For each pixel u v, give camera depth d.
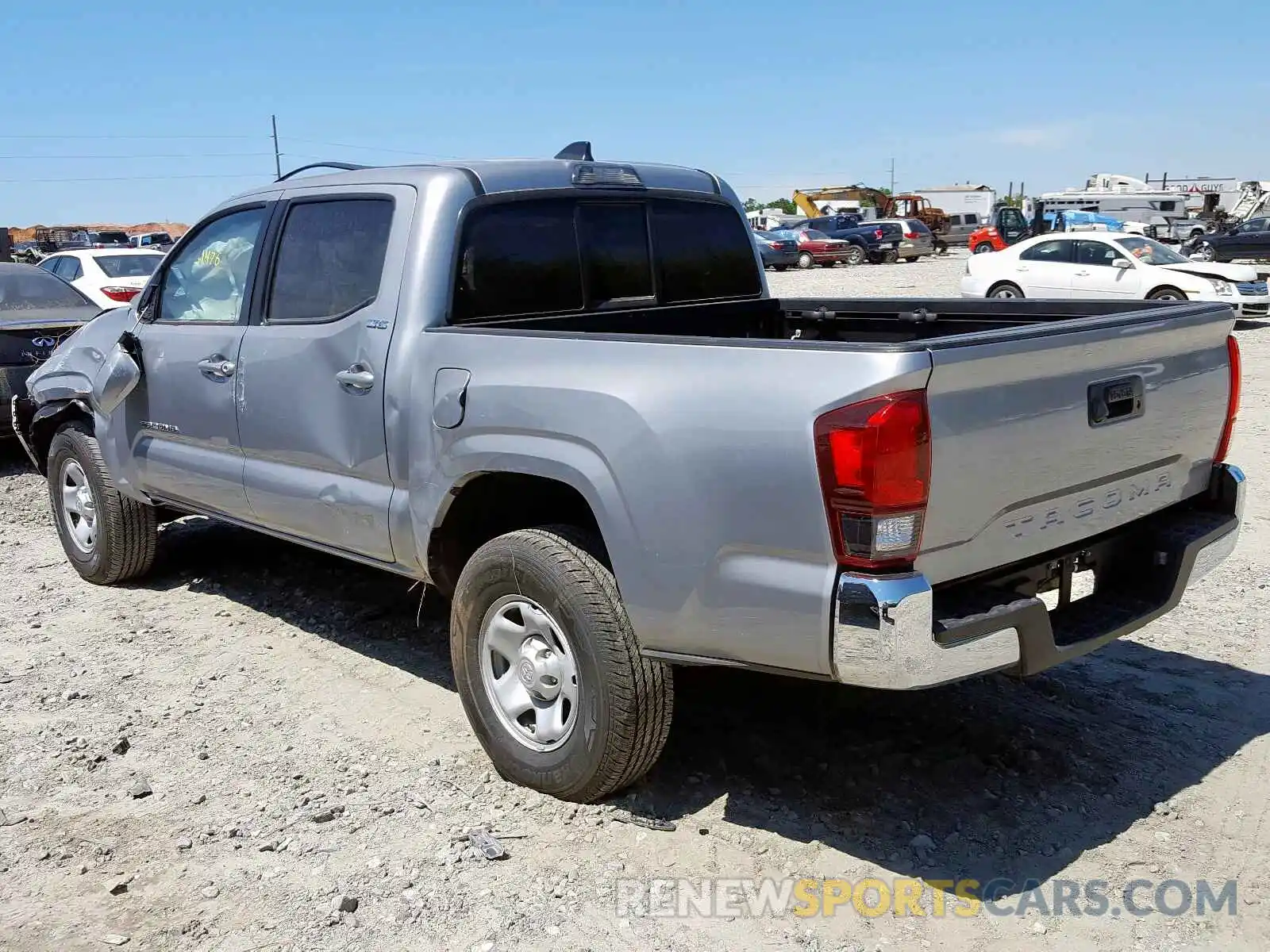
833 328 5.31
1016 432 3.09
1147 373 3.53
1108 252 18.17
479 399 3.69
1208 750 4.00
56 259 15.75
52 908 3.19
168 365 5.13
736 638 3.15
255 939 3.04
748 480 3.04
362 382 4.12
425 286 4.02
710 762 3.94
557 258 4.46
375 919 3.12
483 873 3.32
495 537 4.04
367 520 4.21
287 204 4.66
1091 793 3.71
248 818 3.64
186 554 6.49
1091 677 4.63
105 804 3.75
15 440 9.53
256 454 4.72
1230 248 29.81
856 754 3.98
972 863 3.34
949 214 55.94
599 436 3.34
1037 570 3.38
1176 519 3.84
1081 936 3.01
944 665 2.94
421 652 5.00
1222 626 5.18
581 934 3.04
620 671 3.39
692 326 5.04
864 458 2.82
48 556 6.66
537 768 3.68
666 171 5.07
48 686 4.70
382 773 3.92
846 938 3.01
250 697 4.56
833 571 2.94
